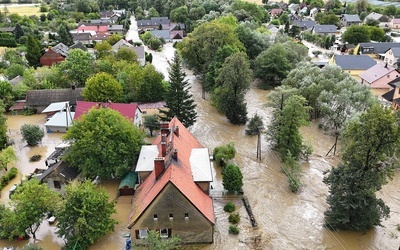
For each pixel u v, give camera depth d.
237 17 162.38
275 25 179.50
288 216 46.44
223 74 73.62
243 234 42.75
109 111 53.09
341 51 141.00
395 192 52.19
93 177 51.66
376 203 41.28
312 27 177.50
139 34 177.62
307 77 76.19
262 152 63.53
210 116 80.12
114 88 76.19
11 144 67.81
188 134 53.47
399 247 38.44
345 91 67.94
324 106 68.25
